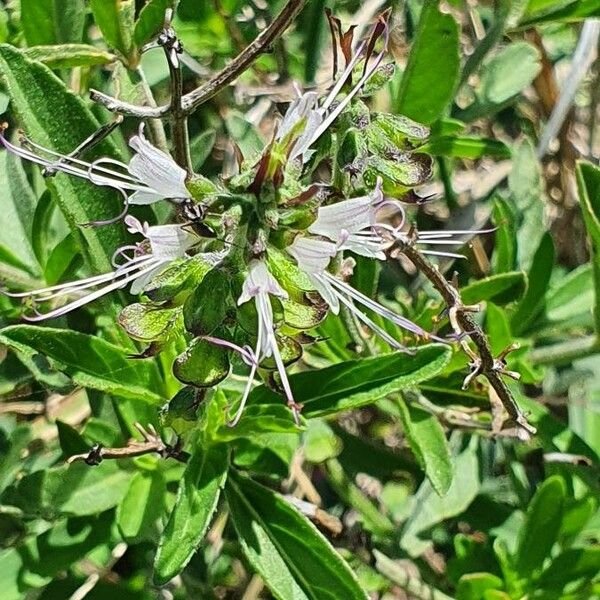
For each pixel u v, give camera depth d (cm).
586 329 22
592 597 19
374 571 22
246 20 22
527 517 18
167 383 15
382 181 13
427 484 20
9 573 17
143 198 12
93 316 19
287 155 11
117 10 16
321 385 14
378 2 22
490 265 23
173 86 14
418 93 18
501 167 25
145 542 20
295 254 12
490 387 19
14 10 20
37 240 18
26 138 14
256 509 15
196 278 12
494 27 20
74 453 17
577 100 26
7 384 19
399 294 22
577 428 22
